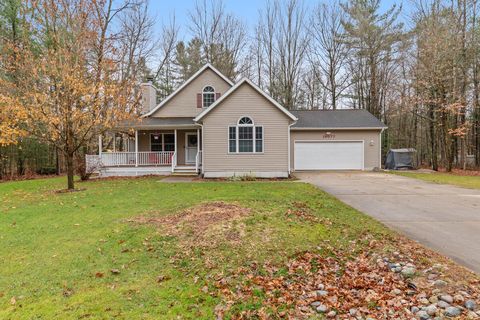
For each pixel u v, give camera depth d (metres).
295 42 29.94
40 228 6.52
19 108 10.28
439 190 10.97
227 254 4.75
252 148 15.29
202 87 19.33
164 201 8.75
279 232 5.49
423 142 28.14
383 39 26.55
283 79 30.20
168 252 5.01
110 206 8.35
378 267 4.26
